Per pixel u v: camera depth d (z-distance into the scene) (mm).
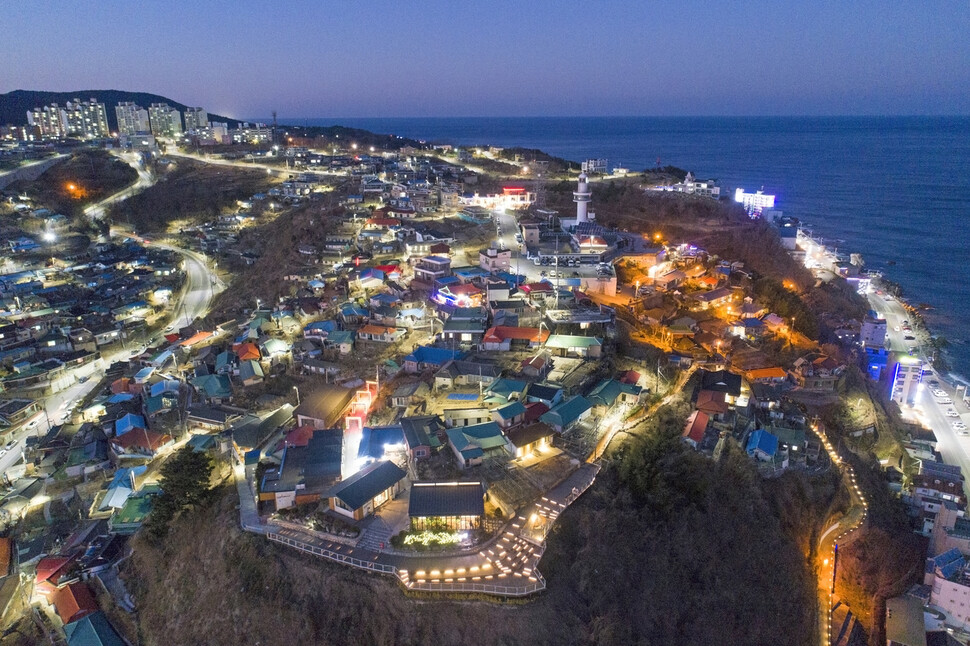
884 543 60156
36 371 89000
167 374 82062
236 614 42125
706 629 45312
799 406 74750
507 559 42344
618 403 62531
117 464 65750
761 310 90625
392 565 41594
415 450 52031
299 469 50656
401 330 79375
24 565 53500
